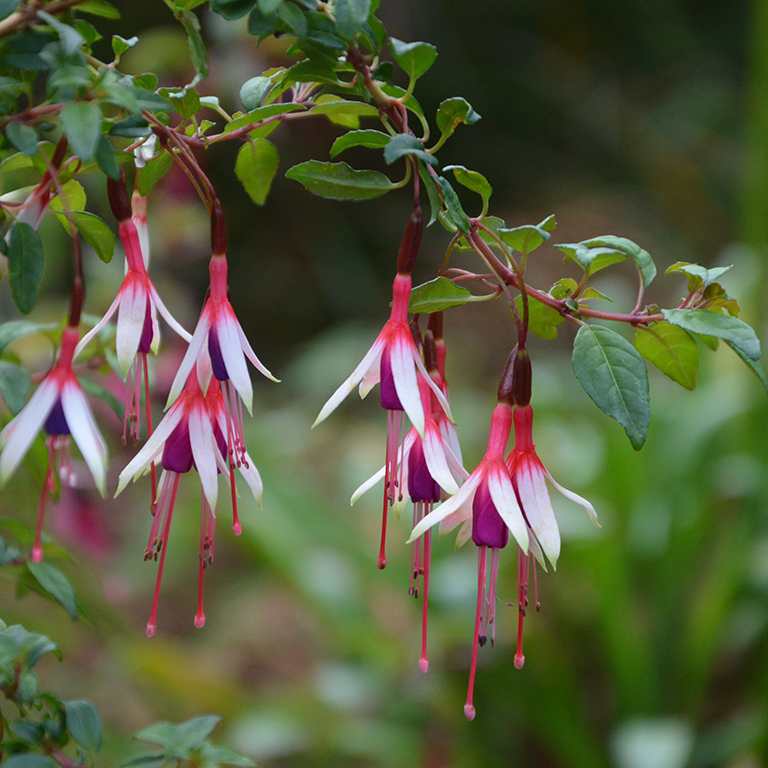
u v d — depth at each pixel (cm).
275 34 52
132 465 50
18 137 49
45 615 102
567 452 117
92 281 91
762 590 103
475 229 52
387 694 101
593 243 52
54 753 53
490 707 97
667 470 109
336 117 54
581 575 106
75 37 49
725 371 121
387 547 122
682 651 99
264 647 127
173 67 106
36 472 56
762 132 134
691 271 52
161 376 97
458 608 95
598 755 93
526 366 51
